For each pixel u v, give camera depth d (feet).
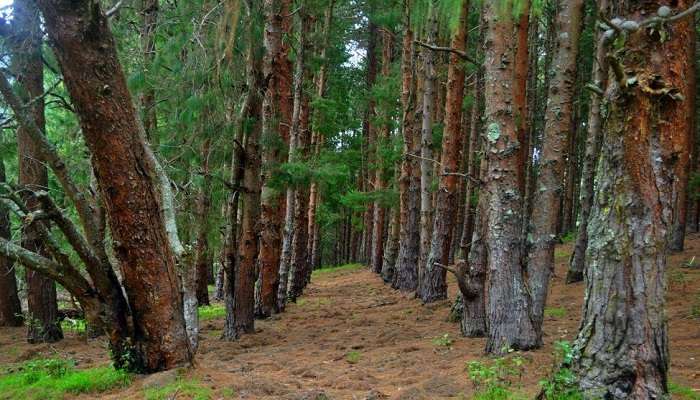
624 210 12.64
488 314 21.34
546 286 21.31
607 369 12.47
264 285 41.73
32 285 34.71
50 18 15.92
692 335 23.22
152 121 35.01
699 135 60.95
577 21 21.74
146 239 17.95
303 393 16.44
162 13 32.32
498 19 21.22
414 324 33.45
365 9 58.95
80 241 18.10
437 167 53.88
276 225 42.22
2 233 36.35
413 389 16.72
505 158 21.24
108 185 17.38
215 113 31.73
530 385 15.88
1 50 22.61
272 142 36.11
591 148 41.88
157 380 17.49
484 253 26.18
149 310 18.38
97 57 16.37
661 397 12.12
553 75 22.00
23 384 19.92
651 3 12.54
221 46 29.68
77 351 31.07
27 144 33.35
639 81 12.42
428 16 41.96
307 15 48.47
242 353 28.25
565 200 76.07
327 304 50.14
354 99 74.69
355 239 127.03
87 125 16.87
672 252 52.34
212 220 37.17
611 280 12.69
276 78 35.86
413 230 53.36
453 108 38.78
